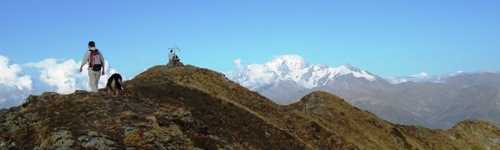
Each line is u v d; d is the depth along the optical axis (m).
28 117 27.59
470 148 67.88
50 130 25.56
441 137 66.75
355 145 46.41
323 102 56.47
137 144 24.83
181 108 29.94
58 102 28.48
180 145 26.03
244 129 35.38
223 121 34.56
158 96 34.81
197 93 39.69
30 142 25.69
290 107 56.69
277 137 37.03
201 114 34.00
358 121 56.19
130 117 26.81
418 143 60.31
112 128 25.59
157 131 26.05
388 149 52.75
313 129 45.78
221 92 46.66
